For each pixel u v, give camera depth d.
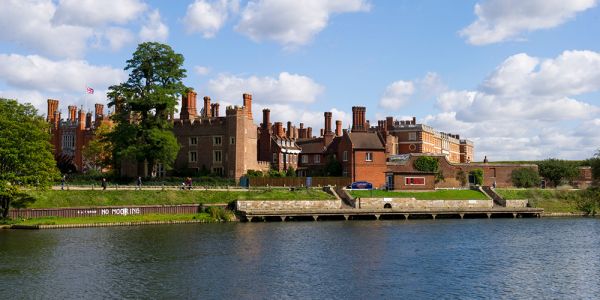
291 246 48.62
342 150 96.19
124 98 77.12
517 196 86.00
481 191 86.12
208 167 95.12
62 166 115.94
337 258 43.50
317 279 36.47
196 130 96.62
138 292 32.84
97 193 68.00
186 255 43.78
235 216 69.94
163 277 36.47
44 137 63.19
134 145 76.50
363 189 82.94
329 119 106.31
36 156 58.97
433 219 74.81
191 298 31.77
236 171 92.19
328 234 56.66
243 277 36.75
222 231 57.81
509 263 42.50
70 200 65.31
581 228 64.50
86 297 31.67
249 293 32.91
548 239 54.97
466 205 80.75
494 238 55.34
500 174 100.31
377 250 47.31
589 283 36.28
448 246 49.94
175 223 65.00
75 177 85.25
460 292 33.75
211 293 32.81
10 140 58.12
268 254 44.72
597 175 94.56
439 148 147.75
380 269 39.78
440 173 97.06
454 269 40.09
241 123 93.50
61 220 60.50
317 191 78.62
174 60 79.19
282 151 101.56
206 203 71.44
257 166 98.31
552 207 84.62
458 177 97.69
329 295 32.72
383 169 93.94
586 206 84.81
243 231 58.09
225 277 36.69
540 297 32.88
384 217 74.38
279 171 99.31
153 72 78.44
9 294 31.98
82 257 42.28
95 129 107.00
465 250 47.94
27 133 59.31
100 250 45.22
